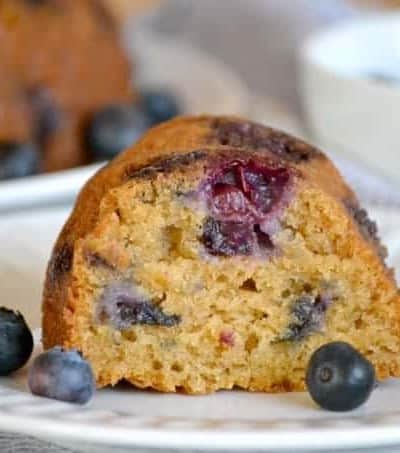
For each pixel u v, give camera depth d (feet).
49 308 1.22
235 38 2.57
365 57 1.89
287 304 1.22
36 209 1.65
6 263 1.44
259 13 2.58
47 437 1.06
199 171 1.19
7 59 1.95
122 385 1.21
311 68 1.73
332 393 1.14
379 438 1.04
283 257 1.21
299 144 1.32
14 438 1.16
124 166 1.25
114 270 1.19
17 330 1.20
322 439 1.03
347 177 1.74
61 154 2.01
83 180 1.71
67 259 1.20
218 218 1.20
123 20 2.60
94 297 1.19
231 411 1.16
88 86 2.05
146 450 1.06
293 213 1.21
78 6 2.06
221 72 2.28
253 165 1.20
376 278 1.21
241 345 1.22
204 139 1.31
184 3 2.68
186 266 1.20
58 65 2.01
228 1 2.65
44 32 2.00
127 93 2.13
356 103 1.67
